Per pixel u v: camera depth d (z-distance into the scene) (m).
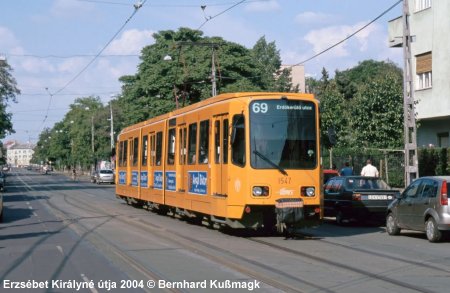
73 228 19.55
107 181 72.06
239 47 55.00
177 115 21.19
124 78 56.56
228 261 12.16
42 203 34.94
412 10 32.47
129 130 30.03
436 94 30.86
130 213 25.75
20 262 12.54
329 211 21.25
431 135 33.41
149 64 54.62
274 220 16.17
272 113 15.99
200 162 18.25
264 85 56.53
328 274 10.66
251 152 15.71
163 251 13.74
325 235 17.31
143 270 11.25
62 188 59.28
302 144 16.09
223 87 52.59
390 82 31.34
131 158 29.06
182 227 19.42
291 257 12.70
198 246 14.52
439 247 14.53
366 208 19.78
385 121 30.91
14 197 43.31
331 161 34.34
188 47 53.62
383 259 12.46
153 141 24.69
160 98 53.06
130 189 29.00
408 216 16.55
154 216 24.09
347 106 42.50
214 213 16.89
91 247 14.70
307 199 15.92
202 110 18.31
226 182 16.11
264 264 11.77
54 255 13.50
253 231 18.06
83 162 101.50
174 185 21.16
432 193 15.67
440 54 30.55
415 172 21.48
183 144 20.23
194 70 51.53
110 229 18.91
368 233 17.97
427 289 9.38
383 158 30.58
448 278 10.33
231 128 15.95
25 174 147.62
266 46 89.12
